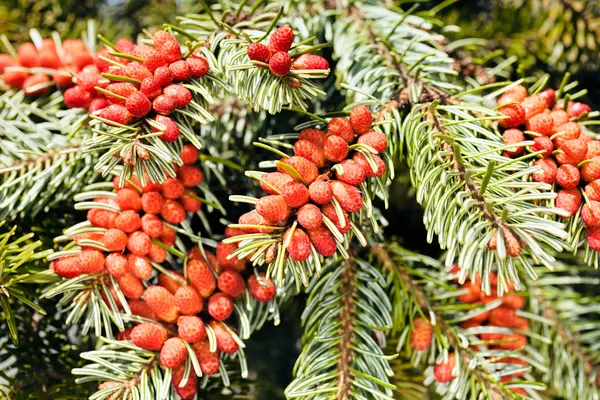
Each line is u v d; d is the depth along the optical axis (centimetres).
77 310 32
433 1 39
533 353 36
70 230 31
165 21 40
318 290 34
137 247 31
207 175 35
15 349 34
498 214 29
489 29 39
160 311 31
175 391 32
